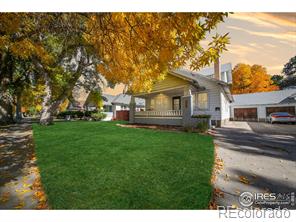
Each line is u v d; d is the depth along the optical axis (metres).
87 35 5.44
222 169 4.41
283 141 8.04
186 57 3.55
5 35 6.81
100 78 21.78
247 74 36.56
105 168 4.23
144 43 3.51
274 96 26.30
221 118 15.27
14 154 5.81
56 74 17.20
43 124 15.08
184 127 12.41
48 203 2.85
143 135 9.04
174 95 18.03
